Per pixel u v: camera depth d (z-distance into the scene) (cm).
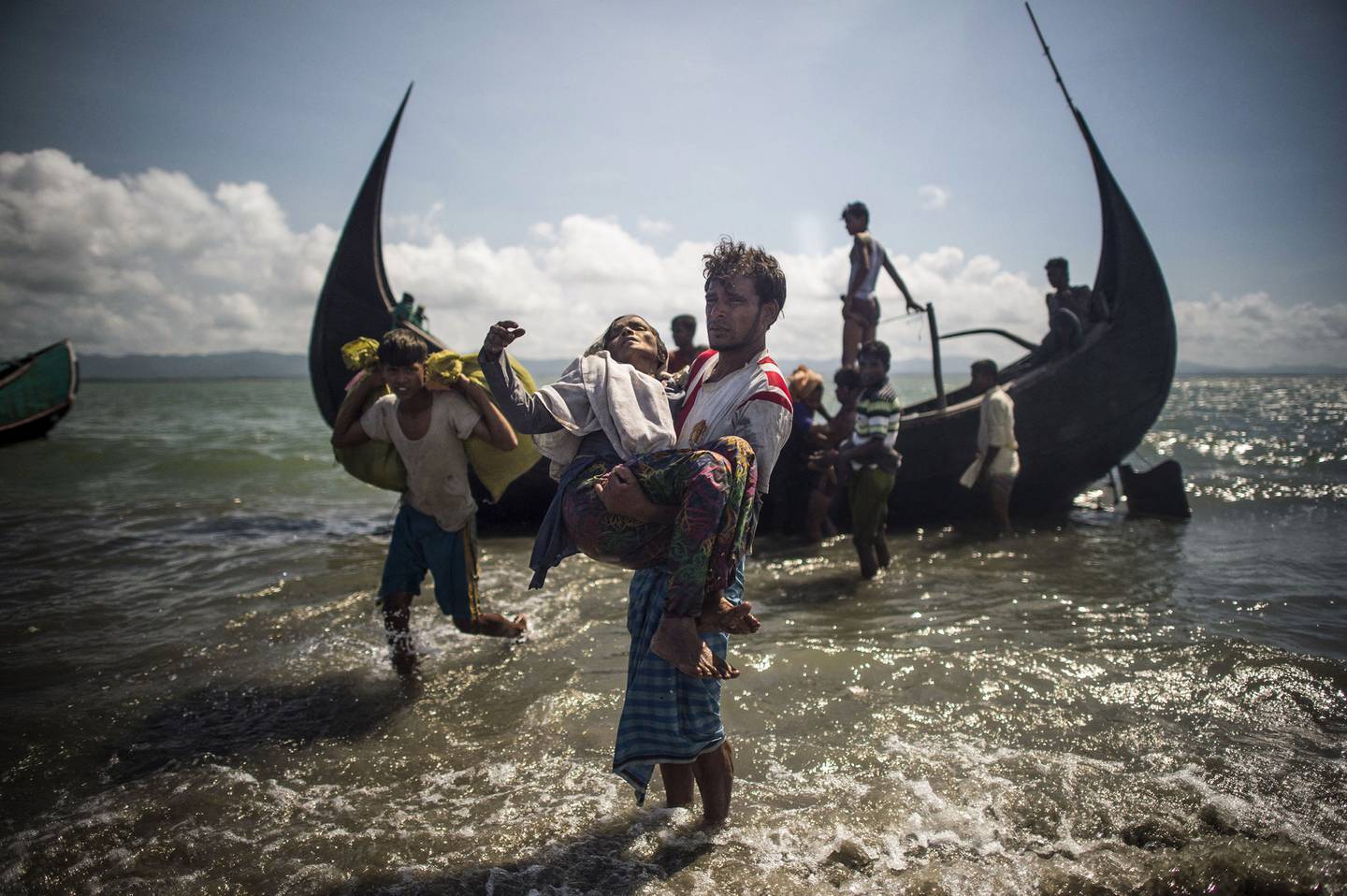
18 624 496
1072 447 898
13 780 306
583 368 254
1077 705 364
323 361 844
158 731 351
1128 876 237
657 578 251
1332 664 402
